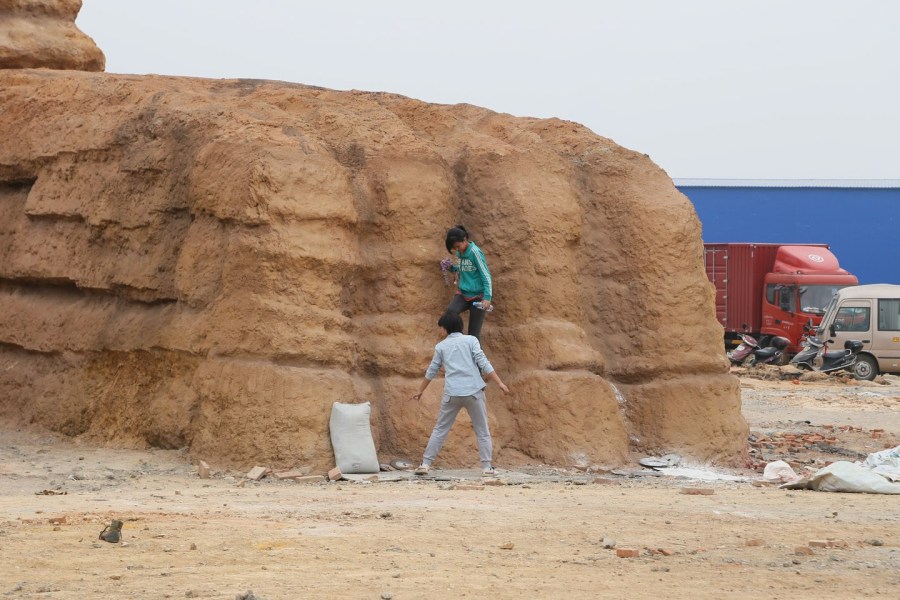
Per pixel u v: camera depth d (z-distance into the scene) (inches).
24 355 698.2
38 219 700.7
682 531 409.4
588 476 593.6
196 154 614.9
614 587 313.0
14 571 320.2
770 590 315.3
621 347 665.6
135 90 684.7
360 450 570.6
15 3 819.4
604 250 678.5
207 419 577.9
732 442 661.9
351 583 311.9
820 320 1680.6
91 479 537.0
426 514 431.8
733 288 1749.5
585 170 695.7
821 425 949.8
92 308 666.2
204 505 450.6
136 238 642.8
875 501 512.7
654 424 653.9
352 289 623.5
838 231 2247.8
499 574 328.2
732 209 2266.2
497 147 667.4
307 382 572.7
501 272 646.5
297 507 448.8
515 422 625.9
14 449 623.2
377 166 638.5
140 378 627.8
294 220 587.8
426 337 625.3
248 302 577.6
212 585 307.4
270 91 697.6
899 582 331.6
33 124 711.7
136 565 331.3
